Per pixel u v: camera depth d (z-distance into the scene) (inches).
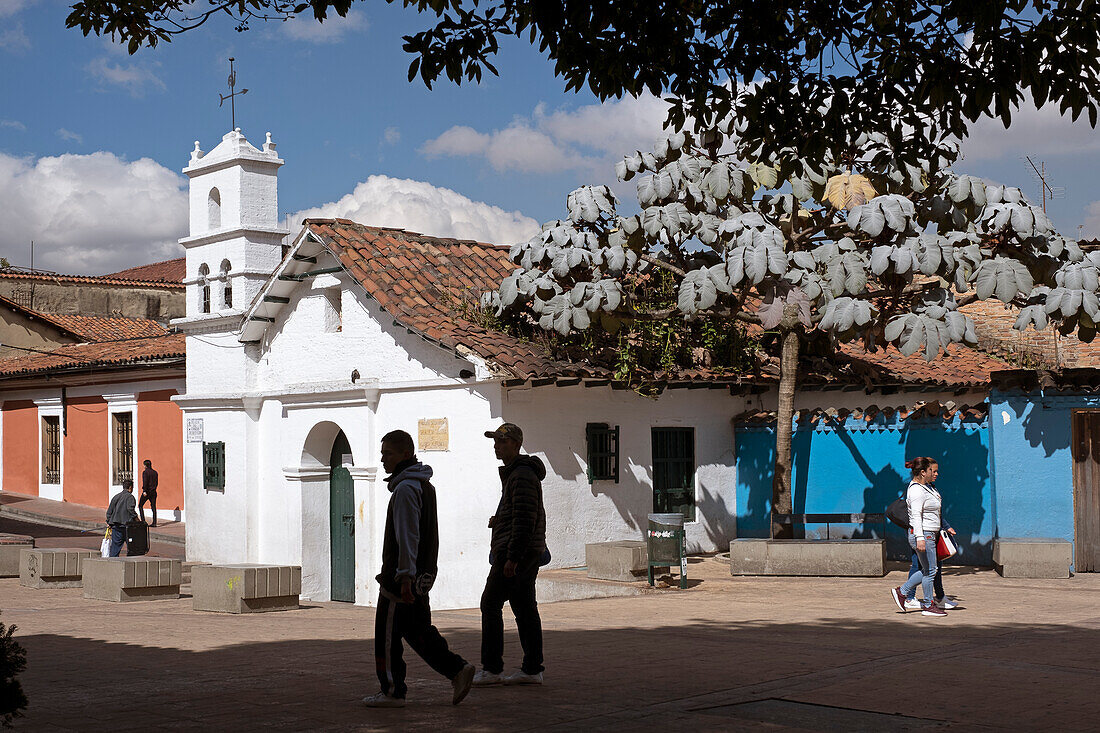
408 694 319.6
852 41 350.9
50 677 362.9
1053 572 625.9
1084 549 660.7
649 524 607.8
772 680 336.8
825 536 687.1
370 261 746.8
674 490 757.9
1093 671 351.3
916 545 492.1
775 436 778.8
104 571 643.5
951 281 585.9
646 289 733.9
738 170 615.8
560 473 688.4
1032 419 674.2
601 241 666.2
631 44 339.6
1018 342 952.3
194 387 896.3
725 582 621.6
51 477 1380.4
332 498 808.3
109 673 369.7
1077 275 598.2
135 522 793.6
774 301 590.9
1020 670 352.8
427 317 698.2
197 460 886.4
